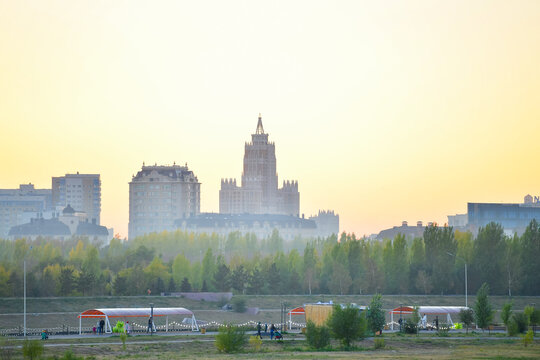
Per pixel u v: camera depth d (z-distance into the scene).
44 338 190.38
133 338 193.12
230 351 171.12
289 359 156.88
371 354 167.12
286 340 191.75
